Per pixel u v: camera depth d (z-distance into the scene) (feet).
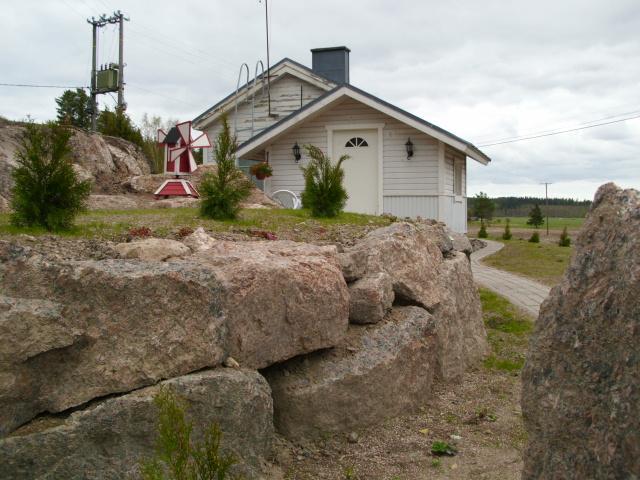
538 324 12.01
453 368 24.44
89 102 116.37
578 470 10.16
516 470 16.42
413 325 21.50
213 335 14.93
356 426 18.54
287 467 16.24
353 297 20.71
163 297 14.24
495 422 19.95
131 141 66.69
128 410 13.01
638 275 9.80
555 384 11.14
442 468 16.55
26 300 13.02
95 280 13.71
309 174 31.32
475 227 184.34
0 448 11.81
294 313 17.31
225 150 27.68
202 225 25.08
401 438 18.40
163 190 39.06
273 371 17.99
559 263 67.92
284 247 20.24
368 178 51.34
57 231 19.92
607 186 11.78
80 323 13.47
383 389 19.22
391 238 23.81
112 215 27.35
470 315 27.86
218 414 14.35
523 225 205.46
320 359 18.71
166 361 14.12
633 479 9.10
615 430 9.53
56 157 20.22
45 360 12.96
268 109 66.13
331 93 49.80
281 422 17.51
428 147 49.90
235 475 14.10
